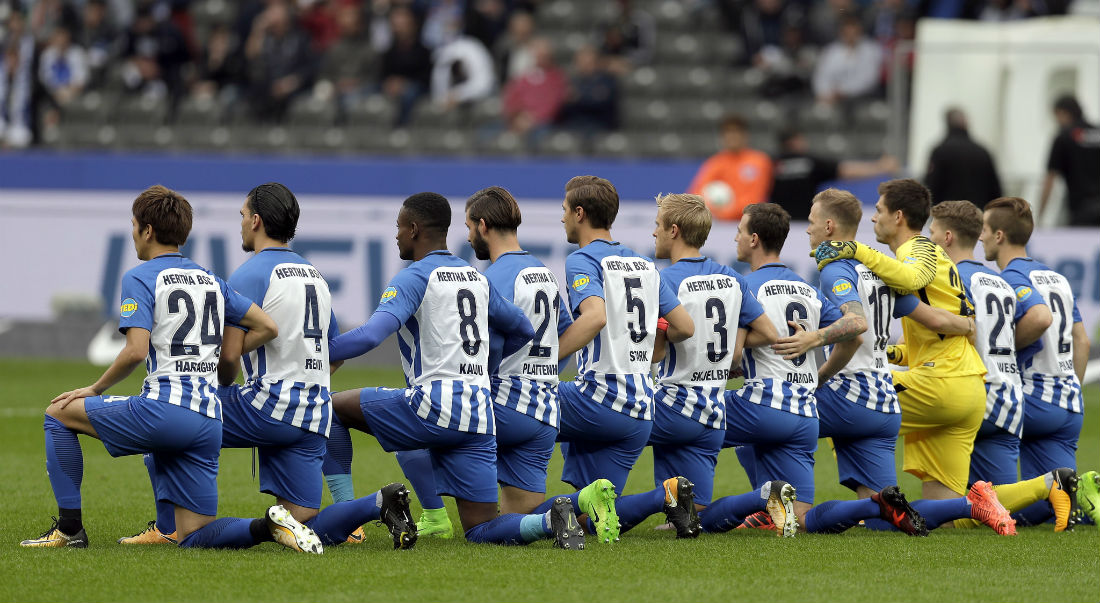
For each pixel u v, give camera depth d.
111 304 52.84
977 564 19.84
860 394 23.42
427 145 59.94
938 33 52.03
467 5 65.81
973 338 24.17
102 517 24.25
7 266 53.59
